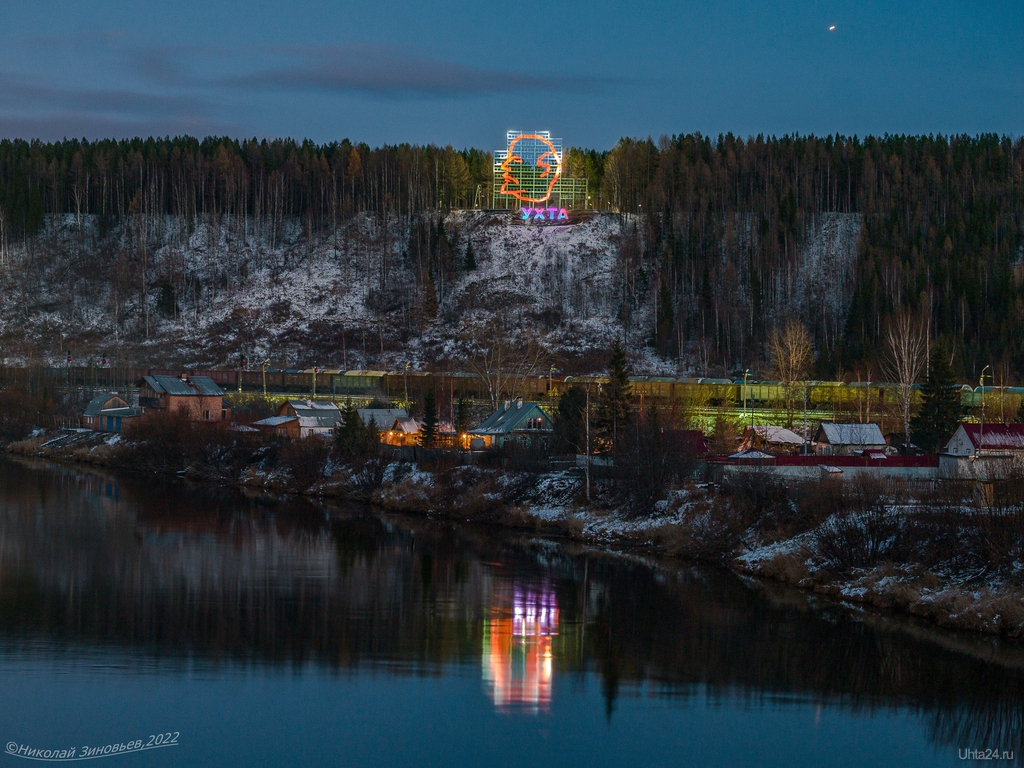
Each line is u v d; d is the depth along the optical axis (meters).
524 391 116.69
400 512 74.06
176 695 32.91
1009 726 31.27
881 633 41.19
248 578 50.31
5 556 53.75
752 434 88.94
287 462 86.38
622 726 30.98
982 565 44.91
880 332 146.62
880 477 58.56
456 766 27.94
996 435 72.50
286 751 28.59
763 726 31.12
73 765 27.48
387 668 36.12
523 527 67.12
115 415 114.19
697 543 57.62
